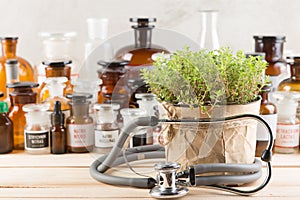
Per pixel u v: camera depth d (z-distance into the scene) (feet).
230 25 6.70
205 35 5.98
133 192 4.33
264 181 4.25
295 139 5.41
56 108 5.42
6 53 6.24
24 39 6.88
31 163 5.14
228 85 4.30
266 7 6.66
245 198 4.19
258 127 5.13
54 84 5.65
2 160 5.24
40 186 4.49
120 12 6.76
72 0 6.78
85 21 6.81
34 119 5.42
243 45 6.73
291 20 6.68
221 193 4.29
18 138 5.62
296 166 4.99
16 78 5.96
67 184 4.54
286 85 5.60
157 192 4.17
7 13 6.82
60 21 6.82
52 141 5.44
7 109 5.45
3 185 4.52
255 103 4.34
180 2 6.66
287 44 6.73
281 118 5.41
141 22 5.43
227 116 4.25
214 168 4.25
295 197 4.21
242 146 4.35
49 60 6.05
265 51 5.73
